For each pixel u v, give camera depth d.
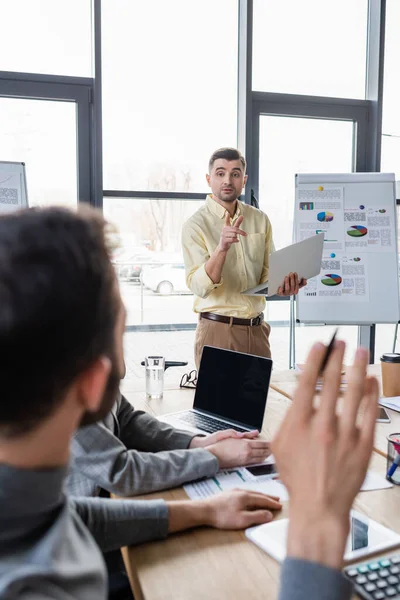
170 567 0.97
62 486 0.50
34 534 0.48
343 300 3.72
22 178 3.46
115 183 3.86
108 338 0.47
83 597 0.47
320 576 0.50
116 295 0.49
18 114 3.66
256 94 4.06
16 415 0.43
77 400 0.47
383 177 3.77
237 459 1.40
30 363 0.42
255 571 0.96
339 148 4.31
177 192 3.98
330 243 3.75
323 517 0.53
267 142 4.14
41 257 0.42
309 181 3.80
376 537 1.03
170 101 3.92
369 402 0.58
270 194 4.17
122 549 1.11
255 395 1.72
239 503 1.14
